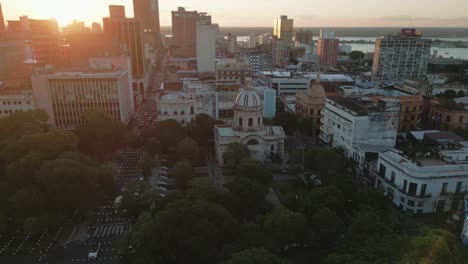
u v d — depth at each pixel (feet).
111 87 610.65
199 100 608.19
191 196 330.13
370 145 467.11
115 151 524.52
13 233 332.39
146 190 412.16
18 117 476.95
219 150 478.59
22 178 350.84
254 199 338.54
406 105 579.48
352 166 451.94
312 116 625.41
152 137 499.92
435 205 360.89
